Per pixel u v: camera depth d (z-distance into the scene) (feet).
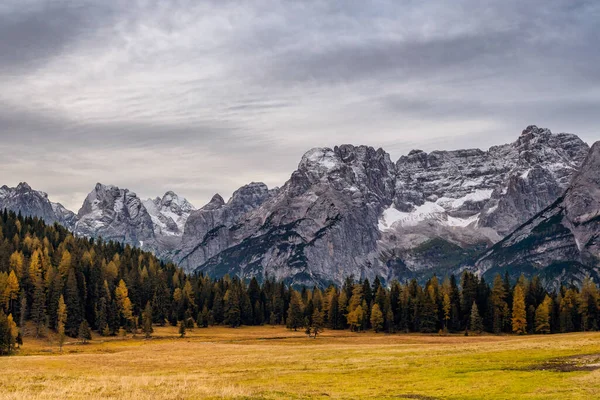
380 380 208.95
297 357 320.70
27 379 206.69
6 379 205.98
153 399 154.92
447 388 183.62
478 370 223.71
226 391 168.35
